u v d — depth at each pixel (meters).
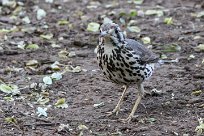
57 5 20.62
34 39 17.34
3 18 19.08
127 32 17.91
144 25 18.56
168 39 17.30
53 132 11.50
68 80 14.27
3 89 13.47
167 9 20.12
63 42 17.12
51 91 13.63
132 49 11.77
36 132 11.49
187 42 17.02
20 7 20.14
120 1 21.36
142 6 20.66
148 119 12.01
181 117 12.15
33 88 13.74
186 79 14.29
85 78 14.38
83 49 16.66
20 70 14.96
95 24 18.31
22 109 12.55
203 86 13.80
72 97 13.29
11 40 17.22
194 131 11.47
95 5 20.83
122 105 12.83
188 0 21.11
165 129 11.55
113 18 19.25
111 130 11.57
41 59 15.73
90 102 12.98
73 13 19.86
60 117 12.17
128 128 11.63
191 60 15.67
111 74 11.95
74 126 11.75
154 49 16.48
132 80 11.98
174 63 15.43
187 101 12.95
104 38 11.55
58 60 15.70
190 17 19.23
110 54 11.68
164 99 13.12
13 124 11.80
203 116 12.15
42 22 18.91
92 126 11.77
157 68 15.02
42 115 12.23
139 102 12.31
